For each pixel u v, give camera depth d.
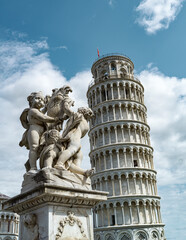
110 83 62.78
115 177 53.81
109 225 49.62
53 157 4.86
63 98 5.92
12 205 4.87
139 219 49.69
